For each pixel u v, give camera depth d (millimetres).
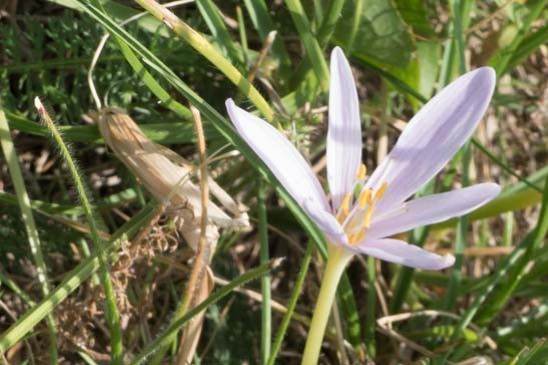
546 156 735
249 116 473
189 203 534
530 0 664
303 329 622
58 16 617
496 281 591
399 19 607
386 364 611
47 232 590
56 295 521
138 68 550
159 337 510
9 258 601
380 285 638
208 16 589
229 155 553
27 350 569
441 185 636
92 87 551
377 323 608
